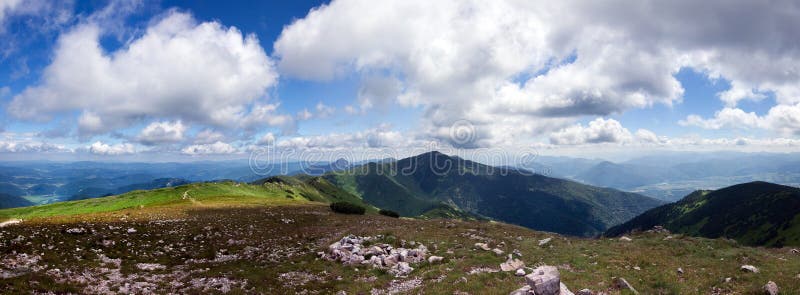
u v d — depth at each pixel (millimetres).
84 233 38656
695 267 27562
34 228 39219
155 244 37562
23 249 29344
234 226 51812
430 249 36875
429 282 24906
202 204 86875
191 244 39281
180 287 25016
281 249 39281
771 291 19984
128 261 30891
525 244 40438
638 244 37719
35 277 22156
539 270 20312
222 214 65188
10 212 86312
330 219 65875
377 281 26484
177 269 30109
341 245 38125
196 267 30906
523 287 19828
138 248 35406
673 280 23797
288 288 25438
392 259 31953
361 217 71875
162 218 56094
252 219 59719
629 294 20656
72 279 23906
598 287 22312
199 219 56844
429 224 60406
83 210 88438
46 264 26500
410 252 33656
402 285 25438
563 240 42406
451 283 23922
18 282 20828
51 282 22062
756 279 22672
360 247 37562
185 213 64812
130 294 22766
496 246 37844
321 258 34656
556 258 31969
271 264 32656
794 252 35781
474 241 41500
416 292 22719
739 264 27641
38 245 31219
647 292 21672
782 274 23656
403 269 29125
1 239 31828
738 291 21047
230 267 30891
